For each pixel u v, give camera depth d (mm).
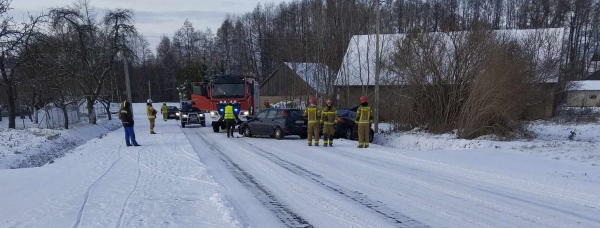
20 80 25953
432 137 18266
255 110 26812
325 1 34156
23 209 6645
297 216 6348
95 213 6387
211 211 6539
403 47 21625
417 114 21062
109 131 30203
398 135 20344
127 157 13094
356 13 34156
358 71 33156
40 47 24766
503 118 17547
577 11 62406
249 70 78875
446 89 19828
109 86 40688
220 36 89500
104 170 10578
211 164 11586
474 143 15695
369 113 15219
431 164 11125
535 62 24453
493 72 17141
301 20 49531
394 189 8133
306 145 16281
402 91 21578
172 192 7918
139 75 94062
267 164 11469
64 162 12188
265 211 6637
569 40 40781
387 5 36531
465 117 17891
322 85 30891
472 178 9156
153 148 15594
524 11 62031
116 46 34344
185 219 6082
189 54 91125
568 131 22703
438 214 6367
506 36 22469
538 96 22797
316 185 8609
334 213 6496
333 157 12711
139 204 6965
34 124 32375
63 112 26734
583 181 8609
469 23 20344
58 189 8188
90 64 32688
